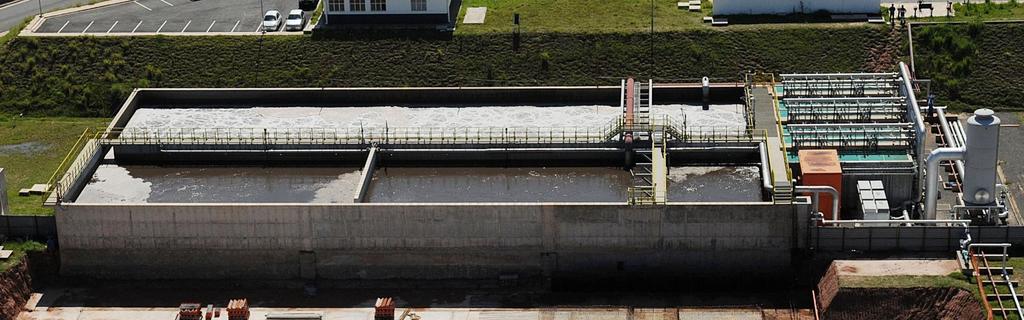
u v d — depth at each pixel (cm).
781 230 10744
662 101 12812
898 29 13975
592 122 12362
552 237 10850
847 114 11919
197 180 11631
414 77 13888
